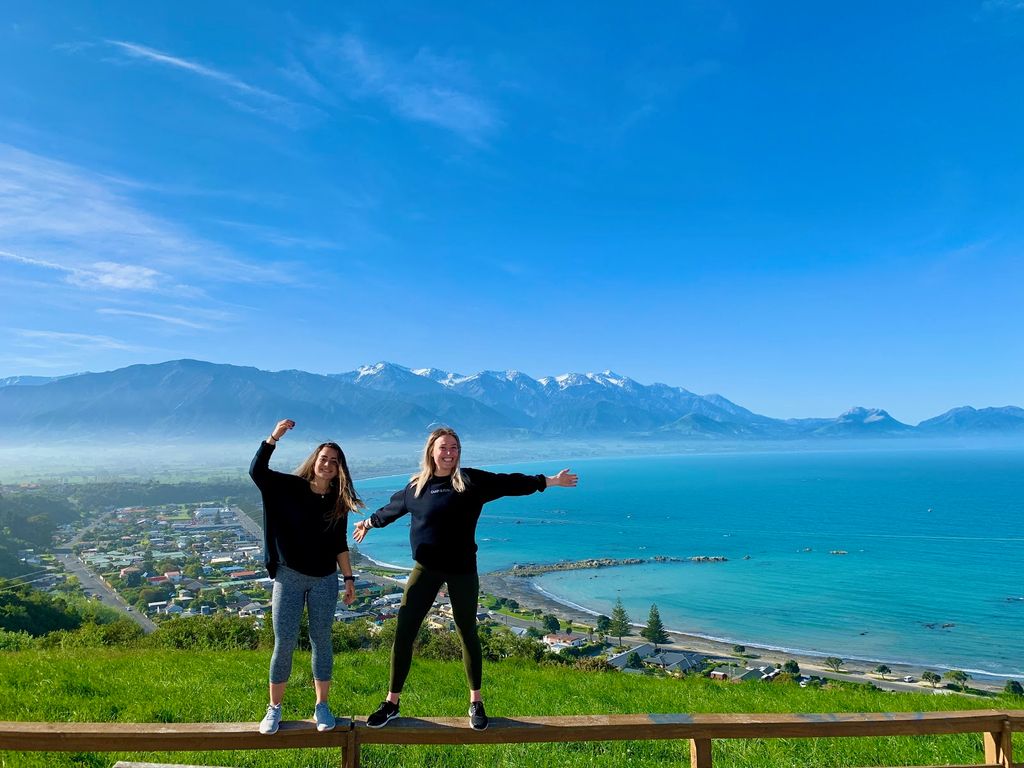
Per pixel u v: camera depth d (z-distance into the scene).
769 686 16.69
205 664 14.11
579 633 79.62
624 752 8.21
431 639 23.97
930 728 4.84
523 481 5.39
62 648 19.84
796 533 180.38
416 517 5.16
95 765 6.80
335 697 11.24
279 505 5.13
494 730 4.60
